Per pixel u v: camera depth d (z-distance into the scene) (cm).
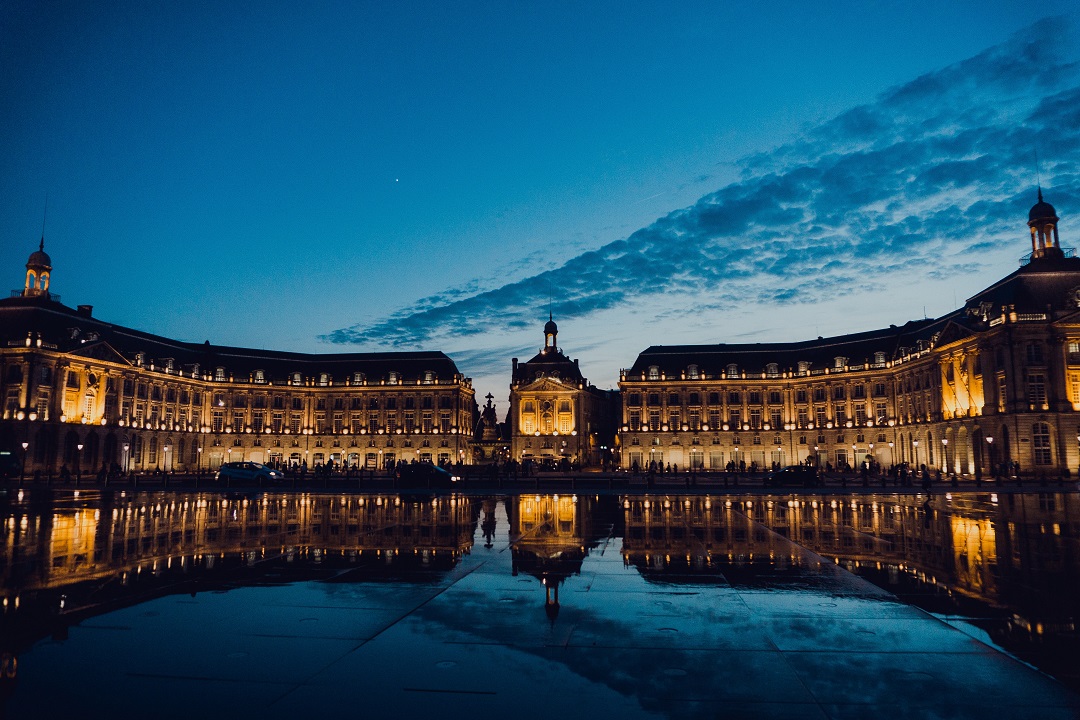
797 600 1196
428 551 1791
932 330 9681
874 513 2984
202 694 746
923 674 812
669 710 708
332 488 5234
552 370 12769
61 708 705
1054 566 1540
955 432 8469
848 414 11038
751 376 11850
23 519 2666
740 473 8825
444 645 926
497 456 12875
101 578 1392
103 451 9419
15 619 1055
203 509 3222
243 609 1124
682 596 1230
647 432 11962
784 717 691
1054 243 8000
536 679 796
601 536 2128
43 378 8662
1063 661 857
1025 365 7306
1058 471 6819
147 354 10625
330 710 704
